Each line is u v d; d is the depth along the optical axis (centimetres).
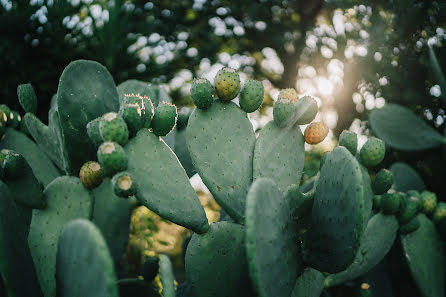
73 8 287
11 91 266
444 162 209
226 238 119
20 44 269
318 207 115
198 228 117
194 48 423
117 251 145
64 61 282
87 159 125
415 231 151
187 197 117
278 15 412
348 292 166
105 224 143
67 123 121
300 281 123
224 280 119
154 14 405
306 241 118
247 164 126
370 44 247
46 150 145
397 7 232
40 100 280
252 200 97
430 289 148
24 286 109
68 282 97
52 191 117
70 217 115
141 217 246
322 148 286
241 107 130
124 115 113
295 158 131
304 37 370
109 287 87
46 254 114
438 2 218
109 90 130
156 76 373
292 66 385
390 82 237
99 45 290
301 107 129
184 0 420
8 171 112
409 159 218
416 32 229
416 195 153
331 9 332
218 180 124
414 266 146
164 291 130
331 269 114
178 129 165
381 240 141
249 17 409
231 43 431
